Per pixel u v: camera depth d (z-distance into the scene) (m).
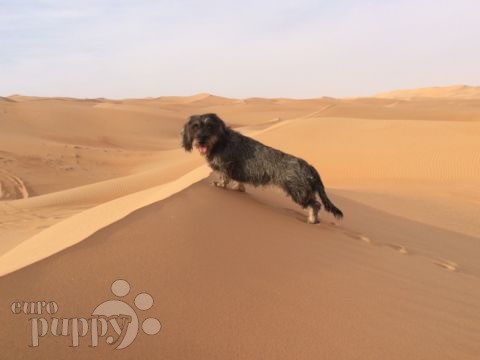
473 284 5.76
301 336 3.35
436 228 11.08
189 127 7.04
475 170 22.25
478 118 50.34
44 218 16.41
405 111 56.41
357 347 3.33
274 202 7.89
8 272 3.96
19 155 35.62
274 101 152.00
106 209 9.62
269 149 7.00
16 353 2.73
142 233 4.54
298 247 5.31
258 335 3.28
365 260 5.55
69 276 3.60
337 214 7.00
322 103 127.62
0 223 15.75
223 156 7.01
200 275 3.96
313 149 26.73
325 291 4.20
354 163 24.09
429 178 21.97
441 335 3.80
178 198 5.95
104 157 39.25
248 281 4.06
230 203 6.38
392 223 10.25
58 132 52.56
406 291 4.70
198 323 3.30
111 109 68.69
